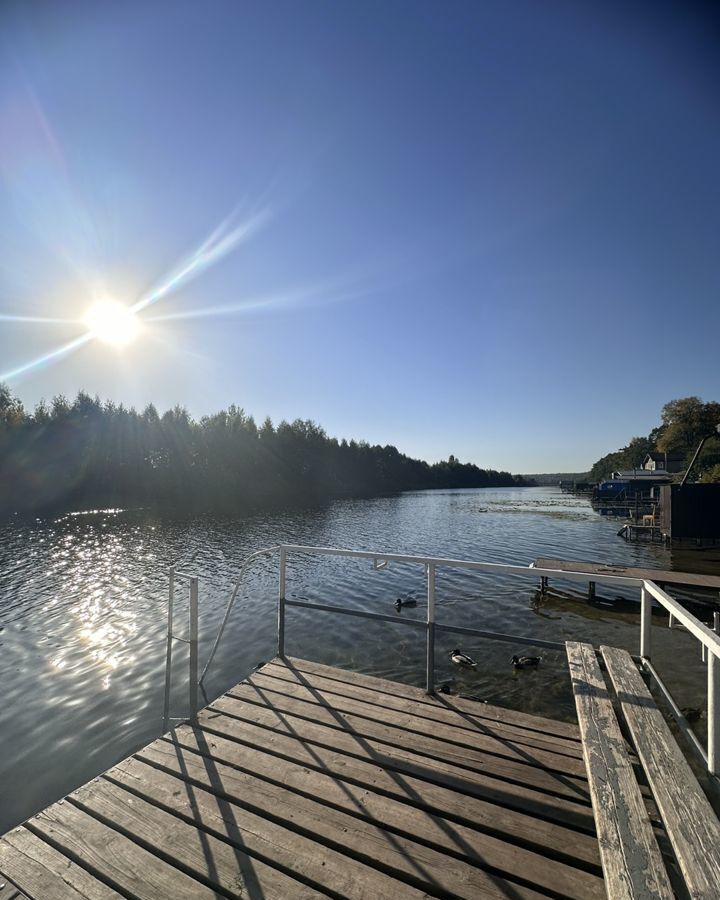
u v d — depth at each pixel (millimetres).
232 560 17531
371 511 44031
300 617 10484
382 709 3668
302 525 30391
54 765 5129
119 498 49219
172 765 2984
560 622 10305
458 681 7246
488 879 2102
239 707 3715
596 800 2154
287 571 15594
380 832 2393
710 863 1681
